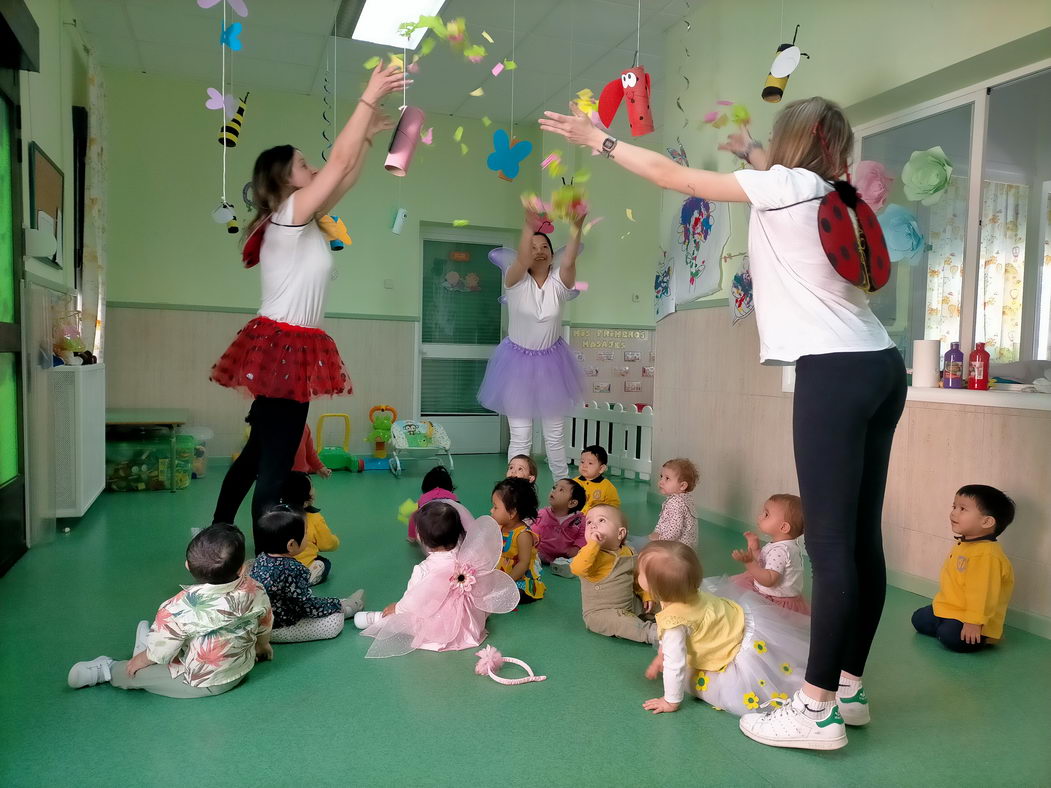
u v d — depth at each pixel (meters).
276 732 1.64
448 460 6.04
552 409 3.79
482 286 6.64
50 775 1.45
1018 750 1.64
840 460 1.52
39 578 2.70
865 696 1.74
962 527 2.31
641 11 4.19
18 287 3.00
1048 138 2.85
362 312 6.07
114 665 1.85
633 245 6.69
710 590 2.16
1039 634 2.36
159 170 5.45
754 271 1.64
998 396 2.51
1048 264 2.91
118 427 4.56
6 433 2.92
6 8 2.58
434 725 1.69
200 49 4.91
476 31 4.47
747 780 1.49
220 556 1.79
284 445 2.55
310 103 5.79
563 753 1.58
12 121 2.95
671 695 1.77
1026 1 2.34
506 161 2.69
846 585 1.54
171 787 1.42
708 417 4.04
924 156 2.76
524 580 2.60
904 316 3.17
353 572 2.87
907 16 2.77
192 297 5.57
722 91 3.90
